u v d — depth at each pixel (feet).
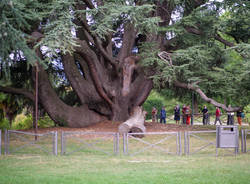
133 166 30.50
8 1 28.43
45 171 28.04
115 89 70.95
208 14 64.59
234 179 24.57
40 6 43.65
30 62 30.91
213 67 68.85
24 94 67.62
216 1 64.08
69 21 42.09
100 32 46.24
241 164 31.45
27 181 23.71
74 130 63.10
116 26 61.52
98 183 23.18
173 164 31.55
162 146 46.47
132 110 66.85
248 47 58.23
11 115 85.97
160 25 70.95
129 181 23.85
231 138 38.29
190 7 67.67
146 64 60.90
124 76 68.64
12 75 71.20
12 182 23.36
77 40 58.44
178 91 87.51
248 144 49.93
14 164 31.53
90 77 72.18
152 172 27.37
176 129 70.13
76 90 70.90
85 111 70.13
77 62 79.61
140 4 62.90
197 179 24.64
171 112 130.41
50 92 67.87
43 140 52.90
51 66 77.15
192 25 61.16
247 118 96.84
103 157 36.32
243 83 59.47
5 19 28.71
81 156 37.09
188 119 87.04
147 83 72.33
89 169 29.01
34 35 52.80
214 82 63.31
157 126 73.36
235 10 64.69
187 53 58.49
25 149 43.32
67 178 24.85
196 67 64.08
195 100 109.81
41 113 88.69
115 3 48.60
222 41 69.56
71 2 44.52
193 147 45.52
